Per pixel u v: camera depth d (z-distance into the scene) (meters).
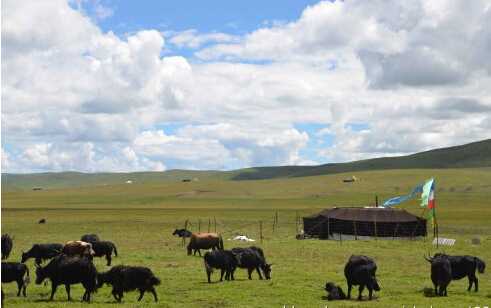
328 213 66.12
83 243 33.34
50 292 25.55
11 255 41.19
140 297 23.58
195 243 40.28
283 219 100.88
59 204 197.25
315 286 27.06
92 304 22.53
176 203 194.75
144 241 53.59
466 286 27.64
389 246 49.81
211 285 27.14
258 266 29.36
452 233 69.00
